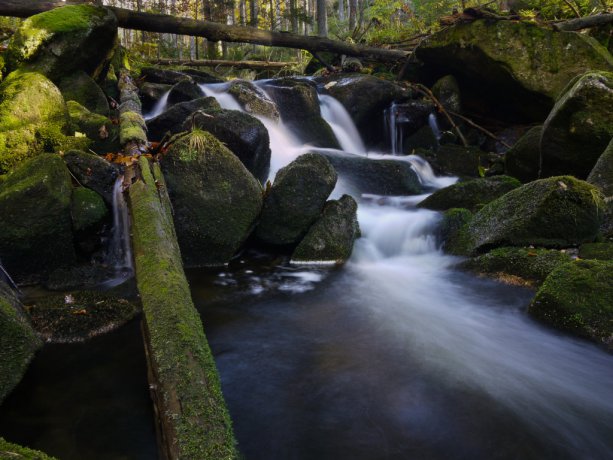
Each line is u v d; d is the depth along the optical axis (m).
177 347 2.46
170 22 11.01
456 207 6.81
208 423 2.07
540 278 4.41
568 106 6.34
